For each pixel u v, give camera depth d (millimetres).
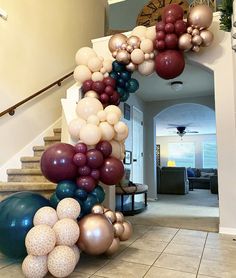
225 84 3033
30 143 3627
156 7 4234
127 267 1842
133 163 5793
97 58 2891
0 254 2094
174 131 12008
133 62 2881
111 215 2070
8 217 1801
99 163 2135
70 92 2971
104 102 2812
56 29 4324
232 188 2896
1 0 3203
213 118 8977
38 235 1524
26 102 3588
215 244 2455
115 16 6484
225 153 2951
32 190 2588
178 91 5895
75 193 2041
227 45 3070
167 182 8023
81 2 5141
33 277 1527
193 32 2670
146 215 4160
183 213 4371
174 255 2119
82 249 1799
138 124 6246
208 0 3250
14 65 3381
